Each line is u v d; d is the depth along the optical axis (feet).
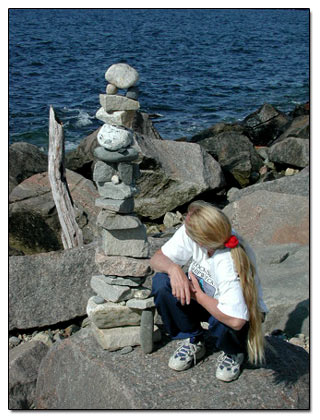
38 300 16.75
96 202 11.69
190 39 118.32
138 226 11.85
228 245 10.37
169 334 11.65
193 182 26.63
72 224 20.04
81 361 12.32
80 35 116.88
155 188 26.50
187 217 10.46
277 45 112.37
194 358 11.64
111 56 89.35
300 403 11.09
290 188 25.54
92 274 17.26
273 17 205.98
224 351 11.16
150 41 111.86
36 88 63.41
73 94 61.05
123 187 11.57
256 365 11.71
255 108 58.49
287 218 21.02
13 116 51.44
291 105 60.29
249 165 31.91
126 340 12.28
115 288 11.98
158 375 11.48
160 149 27.02
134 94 11.50
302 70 81.92
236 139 33.06
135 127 31.45
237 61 89.35
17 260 16.84
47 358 13.38
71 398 12.38
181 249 11.07
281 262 18.12
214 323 10.82
